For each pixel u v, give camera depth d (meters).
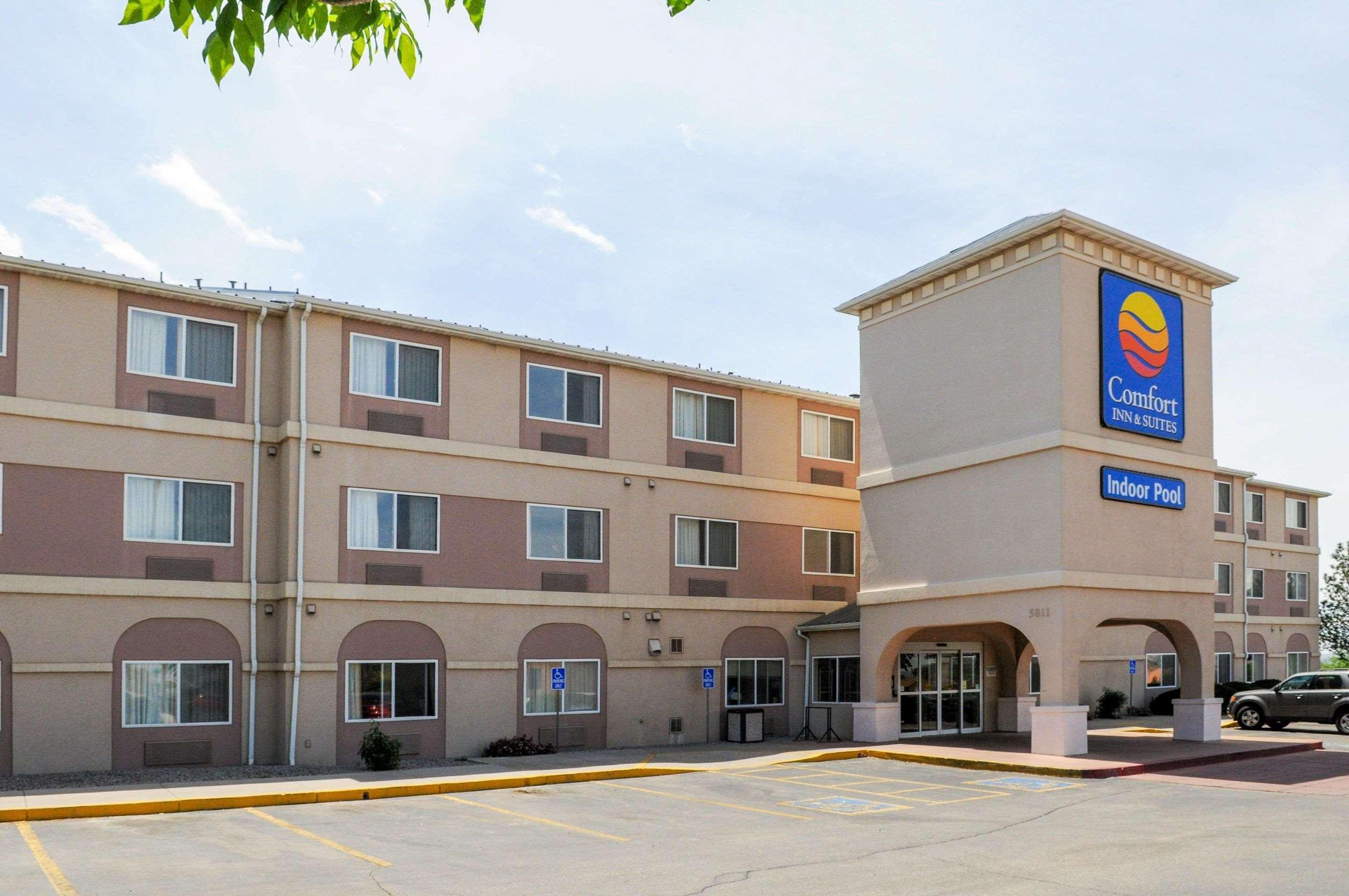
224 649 21.52
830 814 15.54
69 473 20.28
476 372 24.47
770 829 14.23
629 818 15.20
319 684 21.73
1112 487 22.31
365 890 10.43
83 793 16.56
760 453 29.12
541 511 25.14
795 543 29.48
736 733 27.05
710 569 27.75
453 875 11.18
